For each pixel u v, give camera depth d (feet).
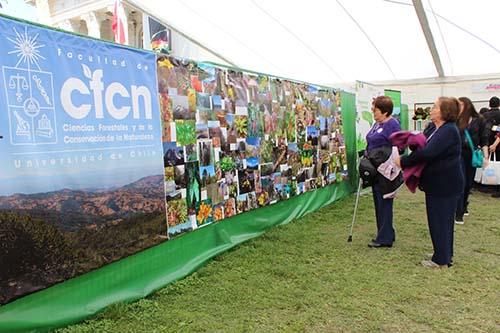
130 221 11.24
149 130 11.88
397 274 13.42
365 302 11.31
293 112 20.57
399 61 39.99
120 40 32.30
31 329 8.81
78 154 9.80
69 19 50.44
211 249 14.82
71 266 9.62
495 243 16.87
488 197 27.78
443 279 12.97
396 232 18.66
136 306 10.88
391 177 15.89
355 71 44.01
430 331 9.78
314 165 22.82
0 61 8.15
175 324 9.90
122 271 11.12
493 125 27.14
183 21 32.14
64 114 9.46
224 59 38.47
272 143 18.76
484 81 43.14
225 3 28.63
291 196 20.38
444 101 13.41
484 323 10.14
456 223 20.27
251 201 17.16
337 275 13.26
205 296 11.62
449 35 31.76
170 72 12.75
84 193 9.94
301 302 11.23
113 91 10.71
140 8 28.17
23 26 8.59
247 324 10.00
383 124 16.34
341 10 28.86
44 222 9.03
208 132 14.56
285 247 16.16
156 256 12.26
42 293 9.07
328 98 24.62
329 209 23.56
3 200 8.20
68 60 9.57
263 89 18.10
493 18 28.04
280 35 34.53
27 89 8.66
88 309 10.07
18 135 8.48
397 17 29.22
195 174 13.83
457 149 13.46
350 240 17.04
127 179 11.14
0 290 8.16
